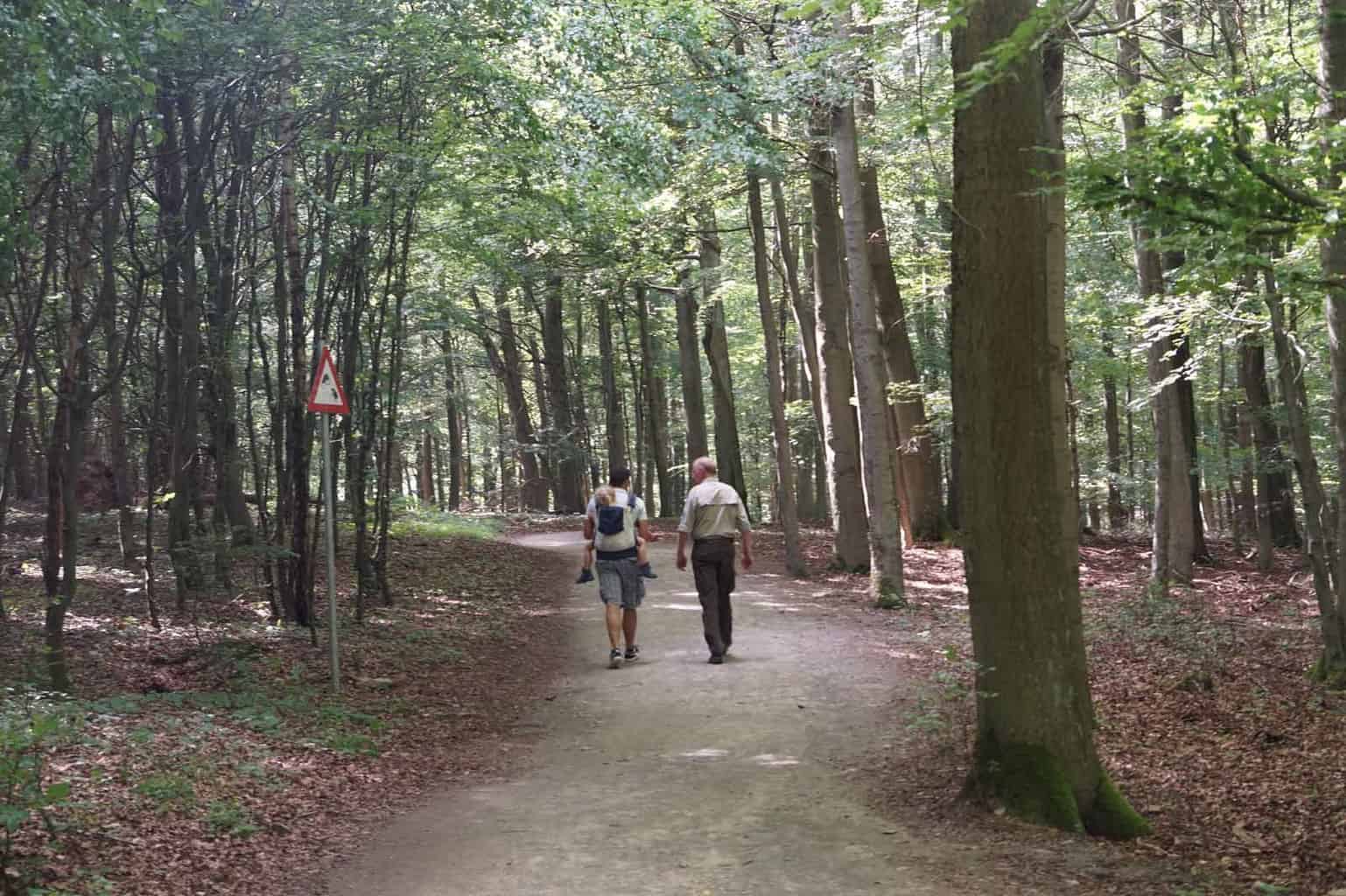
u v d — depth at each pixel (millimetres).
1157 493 15789
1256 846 6203
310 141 11719
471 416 37875
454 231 14617
